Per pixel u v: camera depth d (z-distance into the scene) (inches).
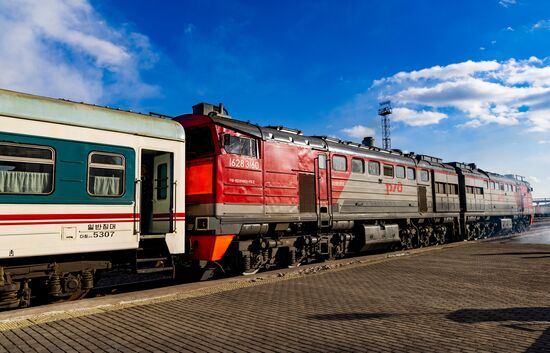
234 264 403.2
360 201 556.4
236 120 414.9
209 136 385.4
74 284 277.0
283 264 467.8
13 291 250.8
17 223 242.5
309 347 181.9
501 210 1067.9
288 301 276.8
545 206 2354.8
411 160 692.1
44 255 255.8
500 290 313.1
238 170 390.9
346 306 261.1
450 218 800.9
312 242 477.7
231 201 381.1
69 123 269.3
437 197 752.3
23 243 243.9
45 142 257.8
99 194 281.0
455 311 247.1
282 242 446.9
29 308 257.4
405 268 437.7
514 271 413.1
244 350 178.9
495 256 546.0
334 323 221.3
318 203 487.2
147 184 357.1
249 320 227.8
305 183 473.1
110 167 289.0
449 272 408.2
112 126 291.9
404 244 665.6
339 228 525.7
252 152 413.4
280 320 227.6
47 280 268.5
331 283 347.3
